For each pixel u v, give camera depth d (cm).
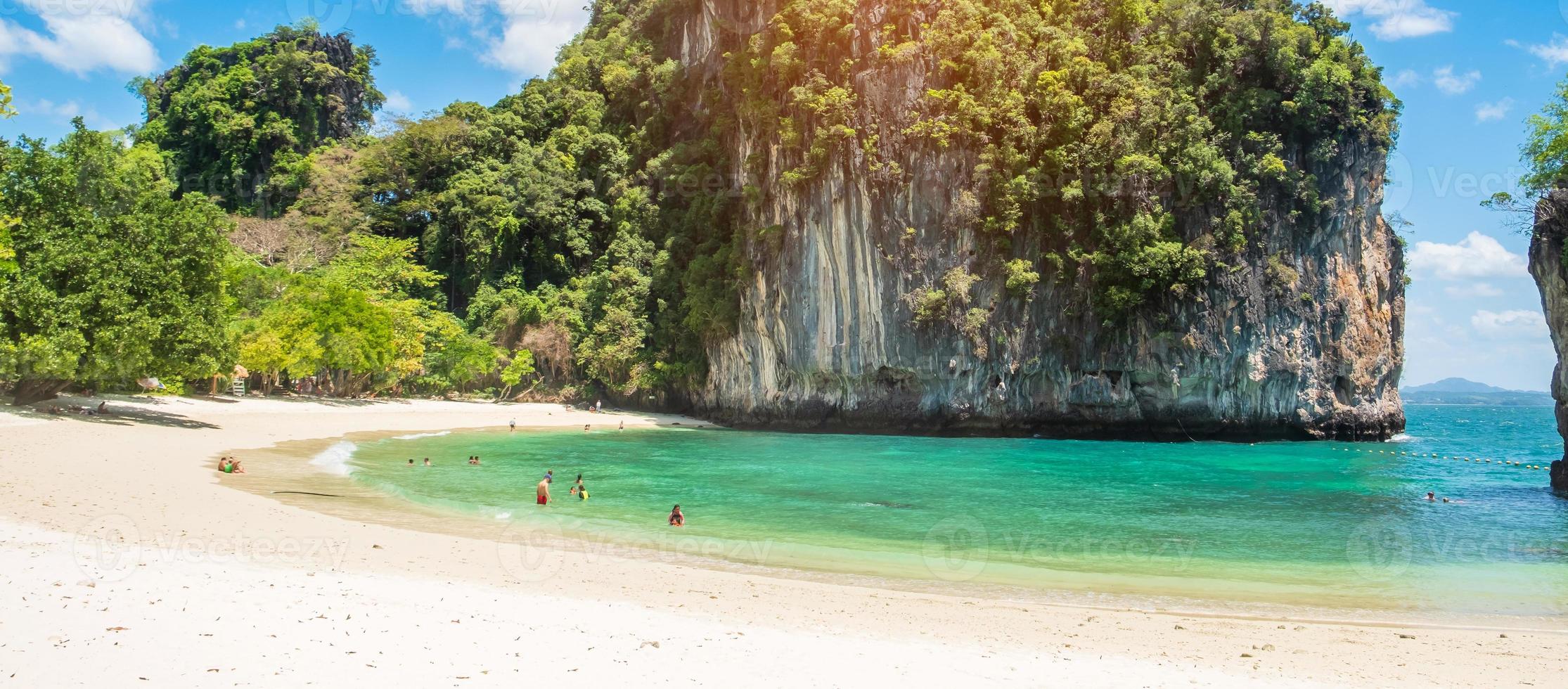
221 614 998
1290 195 4912
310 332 5081
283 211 7888
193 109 8138
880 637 1085
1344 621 1275
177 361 3272
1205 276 4769
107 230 3212
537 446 4138
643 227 7012
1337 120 4994
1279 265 4869
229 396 5034
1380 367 5253
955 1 5191
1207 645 1113
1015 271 4934
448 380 6400
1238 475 3347
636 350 6372
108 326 3077
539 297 7006
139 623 944
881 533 1986
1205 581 1542
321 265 6500
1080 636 1138
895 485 2886
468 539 1689
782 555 1694
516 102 8050
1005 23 5147
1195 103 4941
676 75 7112
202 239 3409
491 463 3266
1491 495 2839
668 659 939
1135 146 4803
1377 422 5269
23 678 770
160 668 816
